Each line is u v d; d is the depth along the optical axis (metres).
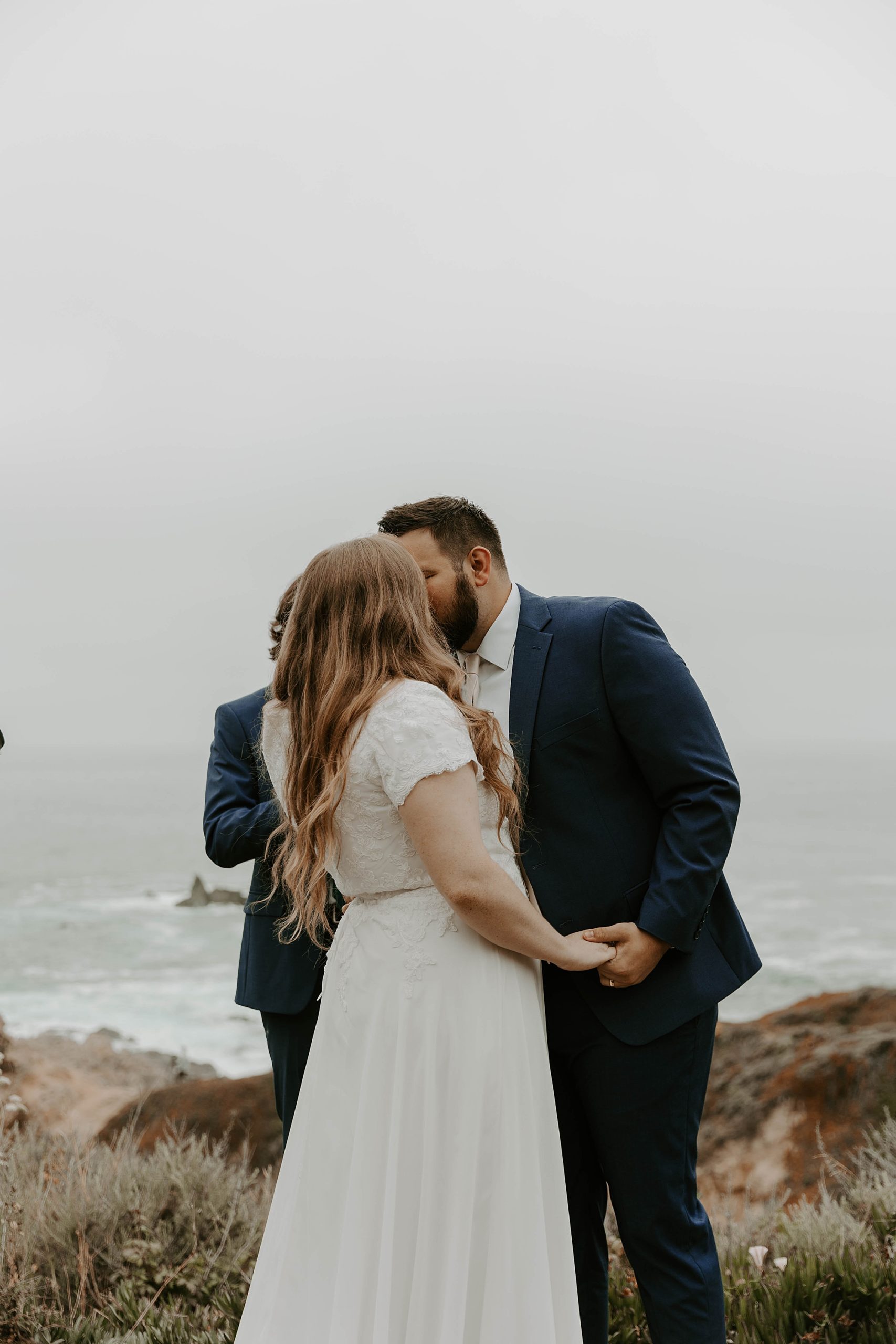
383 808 1.58
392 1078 1.56
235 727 2.58
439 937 1.59
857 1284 2.37
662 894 1.79
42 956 14.52
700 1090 1.91
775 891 23.55
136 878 23.23
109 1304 2.61
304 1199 1.58
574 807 1.89
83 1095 5.58
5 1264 2.64
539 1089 1.62
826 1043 4.61
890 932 18.91
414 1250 1.51
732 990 1.92
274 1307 1.54
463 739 1.53
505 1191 1.51
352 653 1.61
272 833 2.14
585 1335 1.99
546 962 1.91
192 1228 2.86
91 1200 2.90
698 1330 1.80
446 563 1.99
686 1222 1.85
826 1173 3.90
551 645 1.96
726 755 1.90
